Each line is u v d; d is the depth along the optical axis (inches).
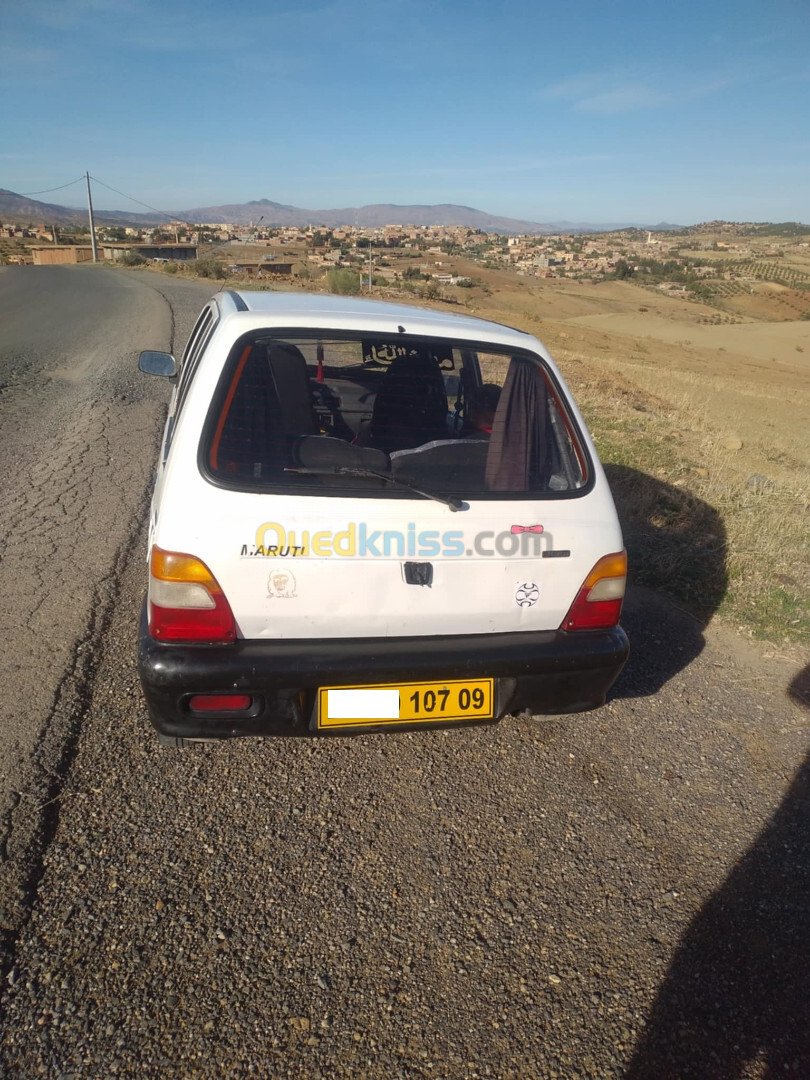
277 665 92.2
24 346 527.5
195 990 77.6
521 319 1508.4
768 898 95.2
